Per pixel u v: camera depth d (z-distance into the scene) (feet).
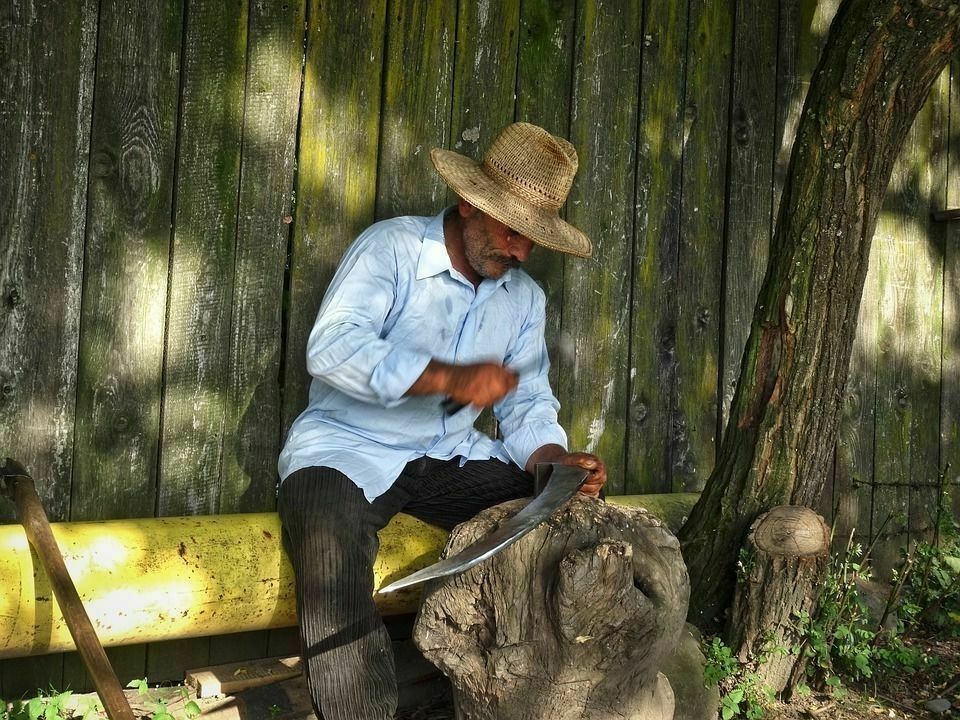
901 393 15.48
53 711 9.68
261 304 11.37
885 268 15.23
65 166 10.32
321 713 9.49
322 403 10.61
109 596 9.64
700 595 11.96
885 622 13.64
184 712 10.41
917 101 11.46
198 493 11.19
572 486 9.57
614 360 13.39
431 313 10.58
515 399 11.30
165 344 10.93
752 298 14.20
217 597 10.16
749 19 13.93
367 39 11.69
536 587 9.05
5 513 10.27
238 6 11.00
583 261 13.12
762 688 11.34
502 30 12.41
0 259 10.12
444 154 10.50
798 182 11.62
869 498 15.29
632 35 13.20
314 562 9.55
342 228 11.75
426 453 10.80
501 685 9.09
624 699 9.30
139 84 10.58
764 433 11.76
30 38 10.11
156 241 10.79
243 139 11.14
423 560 10.90
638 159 13.37
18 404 10.30
